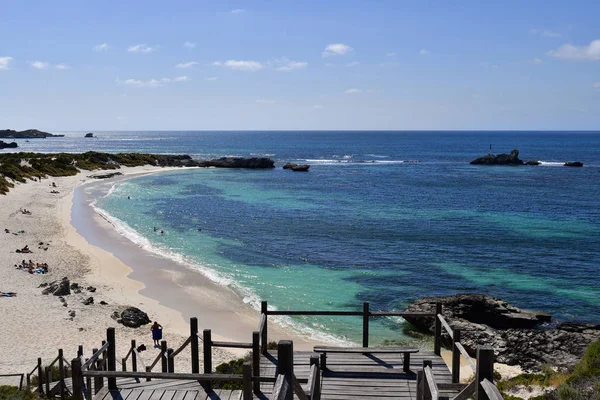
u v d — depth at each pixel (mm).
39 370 14320
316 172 106875
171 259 36469
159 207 59875
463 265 36094
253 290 30078
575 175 100750
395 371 9977
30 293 26969
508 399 12117
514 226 50000
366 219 53469
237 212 57188
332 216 55188
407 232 46938
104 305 26047
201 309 26469
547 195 72250
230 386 12703
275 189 78375
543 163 129875
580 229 48531
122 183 83438
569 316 26672
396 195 72312
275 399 5301
